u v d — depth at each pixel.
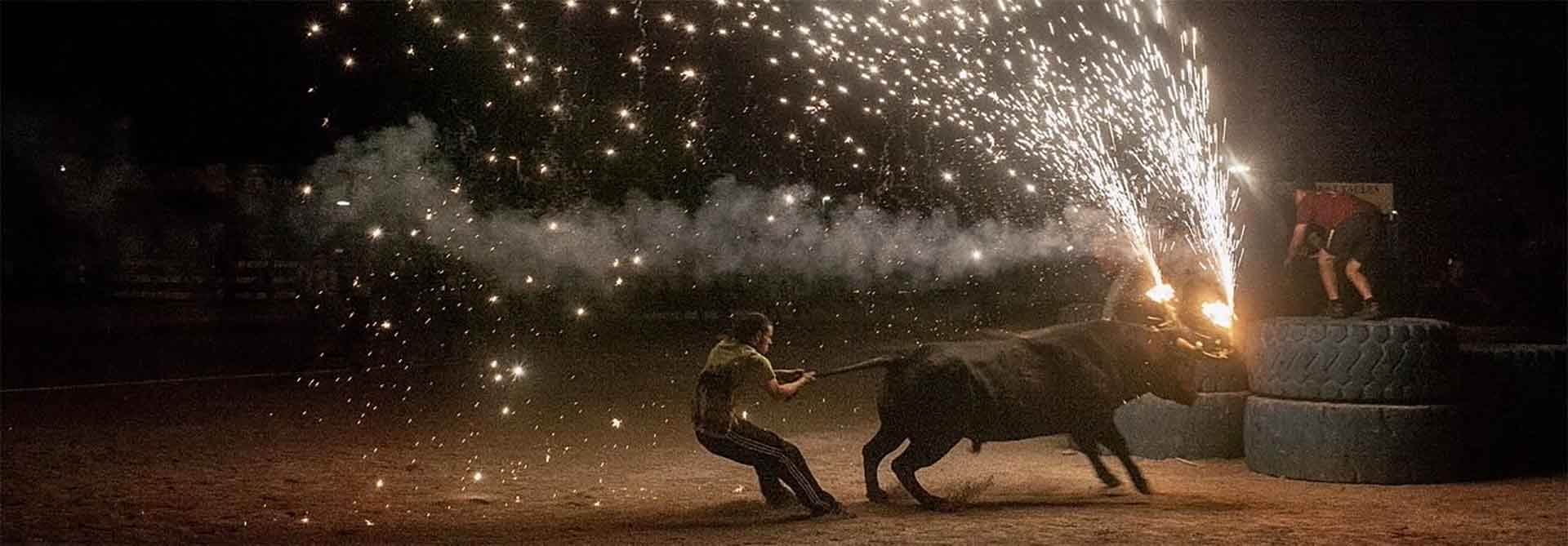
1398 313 19.73
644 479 12.34
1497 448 12.04
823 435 15.40
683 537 9.36
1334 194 13.07
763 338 10.20
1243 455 13.15
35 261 39.75
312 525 10.12
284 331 30.45
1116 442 10.85
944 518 9.91
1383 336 11.71
